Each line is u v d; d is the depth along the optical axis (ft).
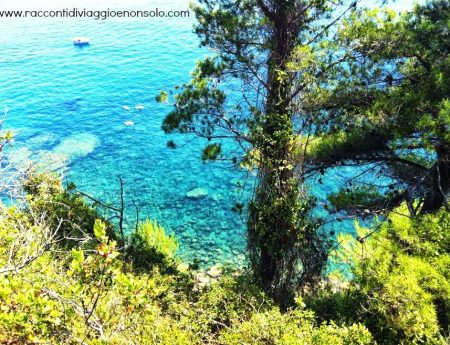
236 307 34.17
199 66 43.91
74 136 115.75
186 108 41.96
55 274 23.56
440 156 38.09
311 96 39.73
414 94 35.35
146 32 214.07
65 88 152.15
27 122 125.39
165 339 24.91
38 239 25.95
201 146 106.73
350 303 38.81
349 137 43.06
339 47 39.86
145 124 123.13
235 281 40.73
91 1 287.28
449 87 33.91
